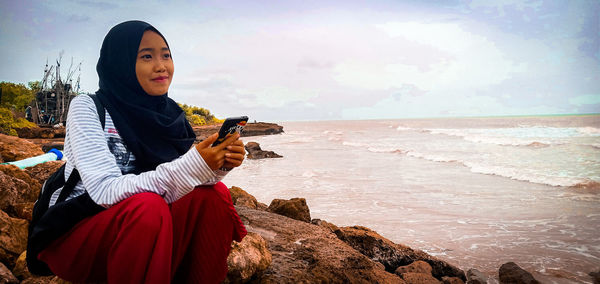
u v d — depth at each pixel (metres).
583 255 6.21
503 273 5.21
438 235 7.37
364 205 9.94
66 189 1.65
